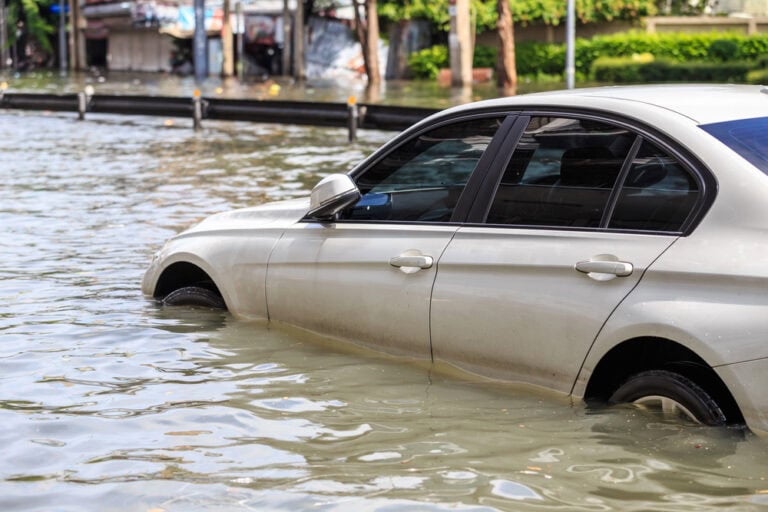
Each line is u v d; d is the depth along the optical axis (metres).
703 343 4.76
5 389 6.28
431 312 5.97
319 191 6.49
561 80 48.88
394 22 58.62
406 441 5.28
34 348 7.09
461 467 4.94
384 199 6.43
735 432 4.84
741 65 40.25
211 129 25.84
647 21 50.25
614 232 5.30
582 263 5.30
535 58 51.09
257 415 5.72
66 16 86.56
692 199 5.09
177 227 12.23
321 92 42.22
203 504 4.63
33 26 85.00
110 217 13.00
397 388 5.96
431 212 6.16
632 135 5.41
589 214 5.45
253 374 6.36
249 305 7.17
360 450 5.20
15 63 88.06
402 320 6.14
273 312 7.01
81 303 8.29
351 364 6.35
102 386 6.29
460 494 4.64
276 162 18.73
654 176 5.27
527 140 5.84
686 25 50.03
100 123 27.86
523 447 5.12
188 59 73.38
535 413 5.45
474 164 6.03
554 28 53.78
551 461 4.94
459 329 5.85
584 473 4.80
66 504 4.68
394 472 4.91
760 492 4.52
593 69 45.34
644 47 46.72
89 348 7.04
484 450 5.12
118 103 28.36
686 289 4.92
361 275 6.37
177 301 7.91
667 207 5.17
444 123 6.24
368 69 53.41
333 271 6.54
